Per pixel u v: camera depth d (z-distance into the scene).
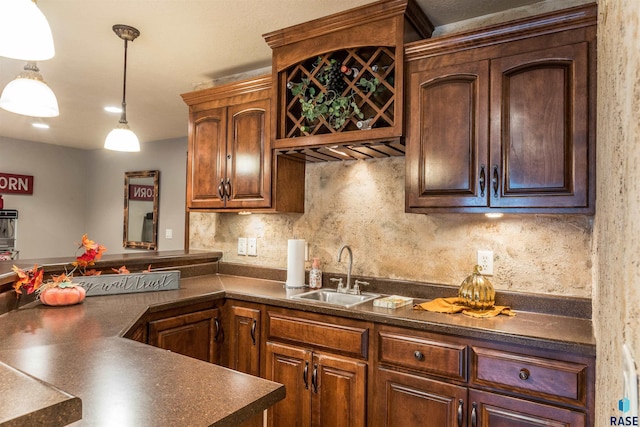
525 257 2.01
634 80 0.60
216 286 2.54
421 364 1.73
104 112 3.95
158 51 2.57
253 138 2.53
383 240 2.44
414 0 1.96
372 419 1.85
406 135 1.99
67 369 1.12
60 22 2.19
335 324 1.97
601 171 1.27
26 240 5.39
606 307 1.04
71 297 1.92
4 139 5.19
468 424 1.63
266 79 2.46
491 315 1.83
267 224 2.93
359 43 2.07
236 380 1.07
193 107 2.84
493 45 1.79
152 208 5.20
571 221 1.90
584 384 1.43
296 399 2.07
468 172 1.83
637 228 0.56
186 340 2.13
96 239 5.91
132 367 1.15
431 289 2.24
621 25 0.75
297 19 2.18
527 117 1.71
